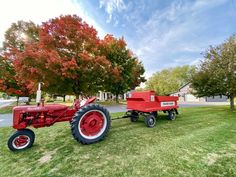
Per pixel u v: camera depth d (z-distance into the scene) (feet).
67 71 34.27
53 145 11.90
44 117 12.64
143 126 17.40
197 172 7.32
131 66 68.59
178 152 9.75
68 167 8.23
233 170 7.45
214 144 11.09
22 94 52.90
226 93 32.68
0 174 7.75
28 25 53.67
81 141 11.62
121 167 8.00
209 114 26.58
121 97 123.13
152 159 8.82
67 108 13.83
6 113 36.94
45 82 37.37
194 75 36.24
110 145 11.41
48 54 33.53
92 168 8.01
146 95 18.17
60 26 37.55
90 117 12.62
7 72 47.80
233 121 19.84
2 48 50.70
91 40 41.19
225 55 31.22
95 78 44.16
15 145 11.05
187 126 17.13
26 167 8.45
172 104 21.16
